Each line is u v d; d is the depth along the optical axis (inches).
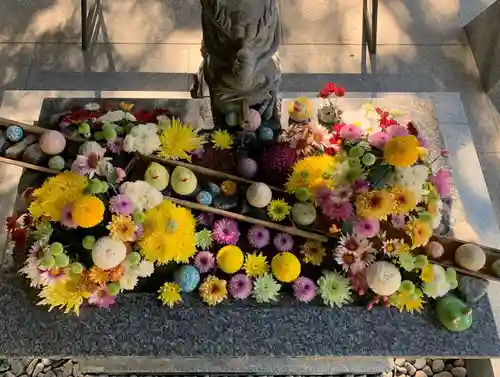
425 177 63.8
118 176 64.4
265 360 77.0
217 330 63.4
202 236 65.4
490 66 102.5
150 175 65.3
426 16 111.8
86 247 61.3
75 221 60.2
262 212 66.2
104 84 102.9
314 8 111.4
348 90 104.0
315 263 65.8
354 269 63.1
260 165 69.6
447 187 68.1
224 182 67.3
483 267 64.6
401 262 62.6
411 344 63.4
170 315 63.8
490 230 84.0
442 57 107.7
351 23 110.2
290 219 66.0
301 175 65.7
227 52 63.6
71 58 105.3
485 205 85.4
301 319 64.1
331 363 77.7
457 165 87.6
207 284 63.8
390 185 62.9
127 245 62.6
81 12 104.3
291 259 63.5
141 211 62.9
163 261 63.1
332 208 63.6
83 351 62.6
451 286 63.8
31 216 65.2
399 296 63.6
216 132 71.2
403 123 77.0
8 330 63.1
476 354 63.4
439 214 67.3
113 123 69.6
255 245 65.9
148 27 109.0
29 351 62.6
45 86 102.7
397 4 113.0
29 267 61.9
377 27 110.3
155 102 79.0
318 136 71.1
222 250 64.3
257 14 60.5
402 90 104.3
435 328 64.1
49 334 63.0
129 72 104.2
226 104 70.6
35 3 110.8
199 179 67.9
